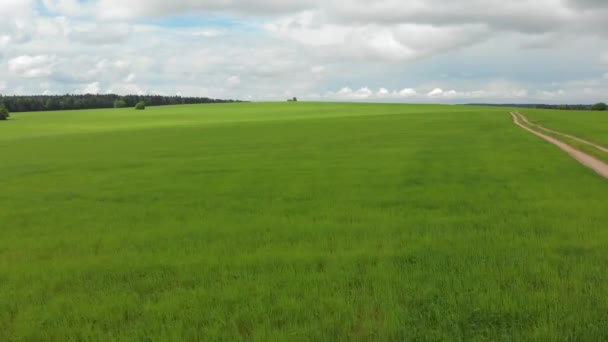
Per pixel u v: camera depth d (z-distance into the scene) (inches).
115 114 5772.6
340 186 808.3
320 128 2655.0
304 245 430.9
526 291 292.8
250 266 372.2
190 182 924.6
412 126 2586.1
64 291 335.9
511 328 245.8
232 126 3107.8
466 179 842.8
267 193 763.4
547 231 453.1
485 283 306.2
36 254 442.0
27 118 5231.3
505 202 618.8
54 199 774.5
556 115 3646.7
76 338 261.1
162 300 307.0
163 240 476.7
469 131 2127.2
